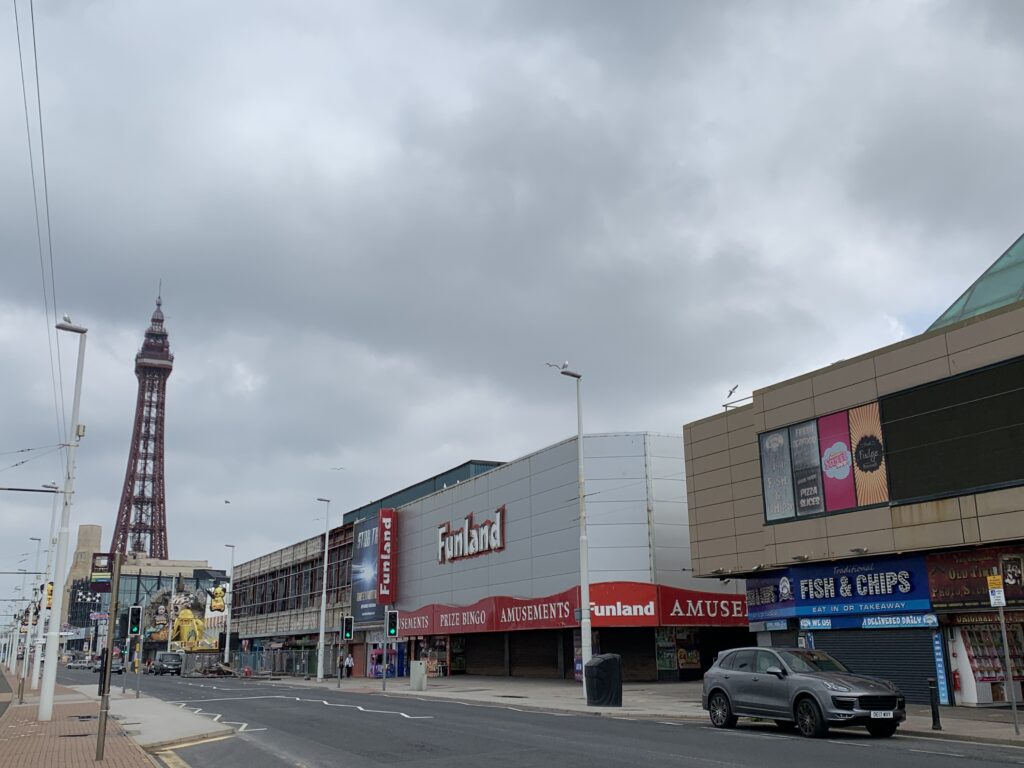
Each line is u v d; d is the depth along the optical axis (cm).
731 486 3122
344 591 7025
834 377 2714
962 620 2320
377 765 1455
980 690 2286
